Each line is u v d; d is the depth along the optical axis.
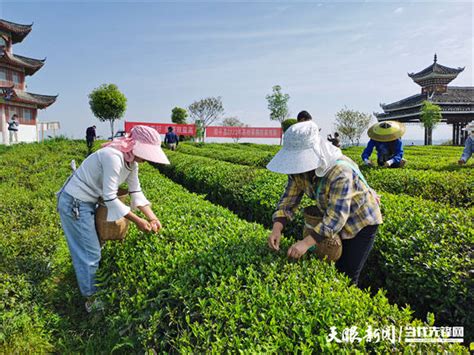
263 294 2.53
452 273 3.22
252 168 9.19
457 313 3.13
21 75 37.59
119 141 3.46
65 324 3.44
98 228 3.61
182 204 5.31
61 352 3.10
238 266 3.00
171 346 2.57
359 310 2.35
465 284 3.12
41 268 4.22
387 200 5.29
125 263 3.46
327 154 2.86
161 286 2.99
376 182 7.75
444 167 9.35
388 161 8.60
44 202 6.76
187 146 25.12
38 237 4.90
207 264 3.10
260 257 3.13
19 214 6.10
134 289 3.17
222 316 2.45
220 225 4.18
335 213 2.84
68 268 4.46
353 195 2.95
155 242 3.66
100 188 3.51
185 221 4.33
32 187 9.03
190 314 2.62
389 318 2.30
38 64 38.03
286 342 2.12
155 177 8.55
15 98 34.09
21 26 37.16
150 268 3.19
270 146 31.77
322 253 3.13
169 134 22.55
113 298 3.23
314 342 2.12
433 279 3.32
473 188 6.65
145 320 2.81
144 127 3.46
